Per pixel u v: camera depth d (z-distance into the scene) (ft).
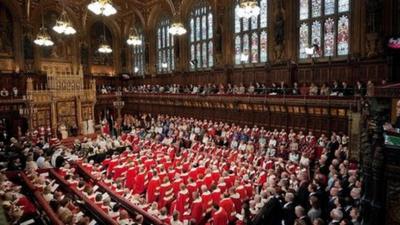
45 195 40.83
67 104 117.39
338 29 79.71
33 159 68.08
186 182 53.01
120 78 159.02
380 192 22.16
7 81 122.11
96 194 41.47
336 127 71.72
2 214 17.44
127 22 154.20
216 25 109.50
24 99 108.78
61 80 115.14
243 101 90.68
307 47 86.02
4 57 121.90
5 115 112.37
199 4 119.34
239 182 47.42
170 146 82.02
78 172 62.95
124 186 58.80
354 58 75.05
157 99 126.31
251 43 101.76
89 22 147.13
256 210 36.73
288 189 39.68
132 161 63.52
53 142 91.30
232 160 63.16
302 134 73.46
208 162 61.05
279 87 87.92
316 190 38.81
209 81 116.47
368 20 71.26
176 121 103.86
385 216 21.91
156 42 143.84
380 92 33.96
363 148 25.44
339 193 36.81
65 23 83.41
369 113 34.96
